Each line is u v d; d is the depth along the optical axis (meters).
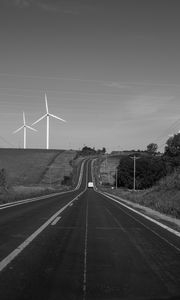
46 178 143.38
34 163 159.88
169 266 10.60
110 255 12.09
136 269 10.23
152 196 44.41
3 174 66.88
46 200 46.09
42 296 7.91
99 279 9.23
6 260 11.18
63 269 10.18
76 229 18.41
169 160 136.62
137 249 13.12
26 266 10.47
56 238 15.38
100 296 7.93
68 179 143.88
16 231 17.38
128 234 16.78
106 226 19.70
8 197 45.56
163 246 13.73
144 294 8.07
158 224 20.73
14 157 163.88
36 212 27.69
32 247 13.31
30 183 133.25
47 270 10.05
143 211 30.47
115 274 9.70
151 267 10.47
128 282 8.98
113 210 31.00
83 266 10.55
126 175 142.88
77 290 8.34
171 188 44.34
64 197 56.47
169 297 7.89
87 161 193.00
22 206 34.28
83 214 26.69
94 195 69.25
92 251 12.72
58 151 194.25
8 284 8.73
